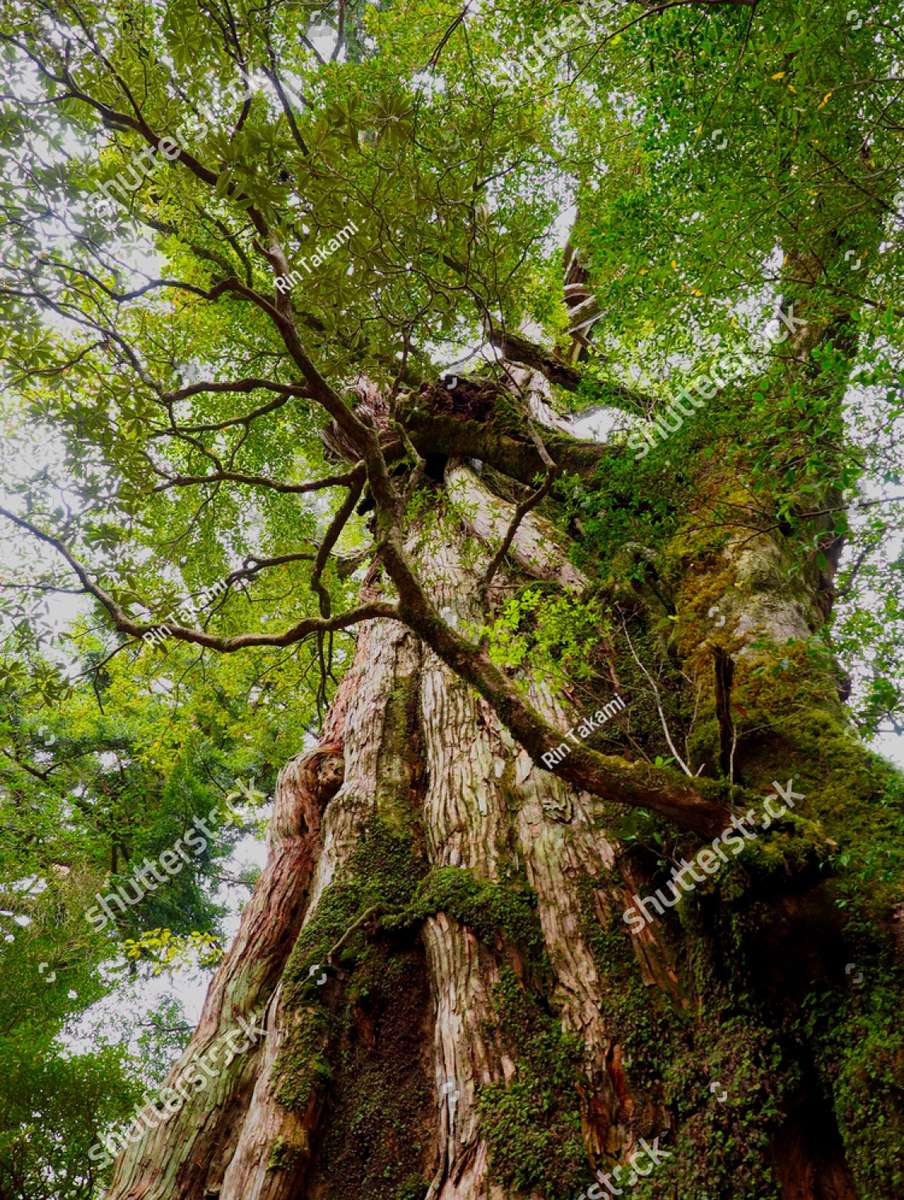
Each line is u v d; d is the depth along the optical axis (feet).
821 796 10.66
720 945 10.00
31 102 12.20
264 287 25.17
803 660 12.90
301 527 36.91
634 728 14.92
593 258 15.66
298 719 35.58
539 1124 9.77
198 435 33.01
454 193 13.35
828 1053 8.48
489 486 25.84
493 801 14.90
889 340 8.89
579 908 12.44
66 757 36.63
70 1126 20.86
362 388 30.07
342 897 14.44
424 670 20.16
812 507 15.35
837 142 10.84
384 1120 11.68
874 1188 7.16
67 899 29.43
